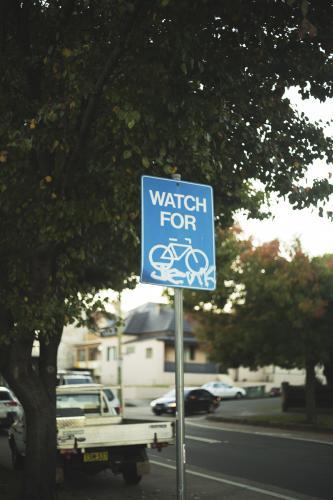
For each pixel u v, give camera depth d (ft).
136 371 178.91
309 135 30.27
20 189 27.02
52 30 27.99
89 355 200.13
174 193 15.79
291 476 38.06
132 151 25.20
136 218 31.65
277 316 69.05
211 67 23.21
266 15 22.26
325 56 24.79
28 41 28.17
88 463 33.86
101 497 31.50
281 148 30.60
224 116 24.79
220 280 68.33
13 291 27.91
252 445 55.01
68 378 83.97
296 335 69.31
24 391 27.89
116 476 38.40
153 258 15.20
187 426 77.30
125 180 26.89
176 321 15.11
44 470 27.86
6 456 48.62
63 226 26.84
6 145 26.09
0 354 28.07
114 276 46.24
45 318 26.68
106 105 25.09
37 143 25.34
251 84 25.73
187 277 15.52
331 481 36.19
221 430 71.20
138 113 21.72
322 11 22.34
